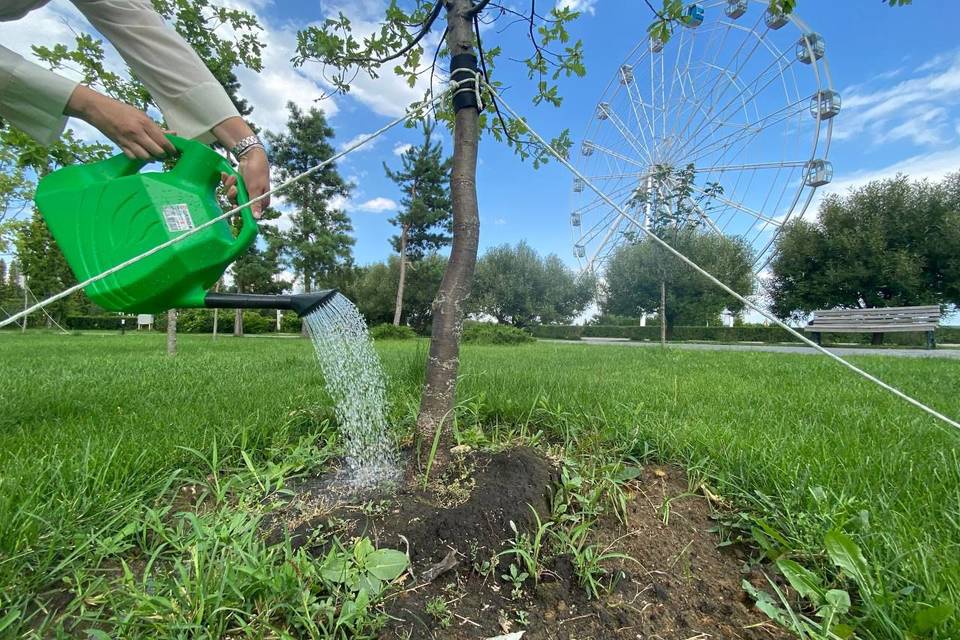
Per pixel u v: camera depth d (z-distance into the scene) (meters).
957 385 3.46
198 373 3.91
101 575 1.09
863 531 1.21
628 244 15.57
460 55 1.52
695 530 1.38
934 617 0.86
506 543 1.19
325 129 20.81
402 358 4.62
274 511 1.37
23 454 1.68
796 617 0.98
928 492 1.40
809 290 19.98
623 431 2.05
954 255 17.52
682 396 2.92
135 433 1.89
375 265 29.81
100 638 0.82
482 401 2.40
